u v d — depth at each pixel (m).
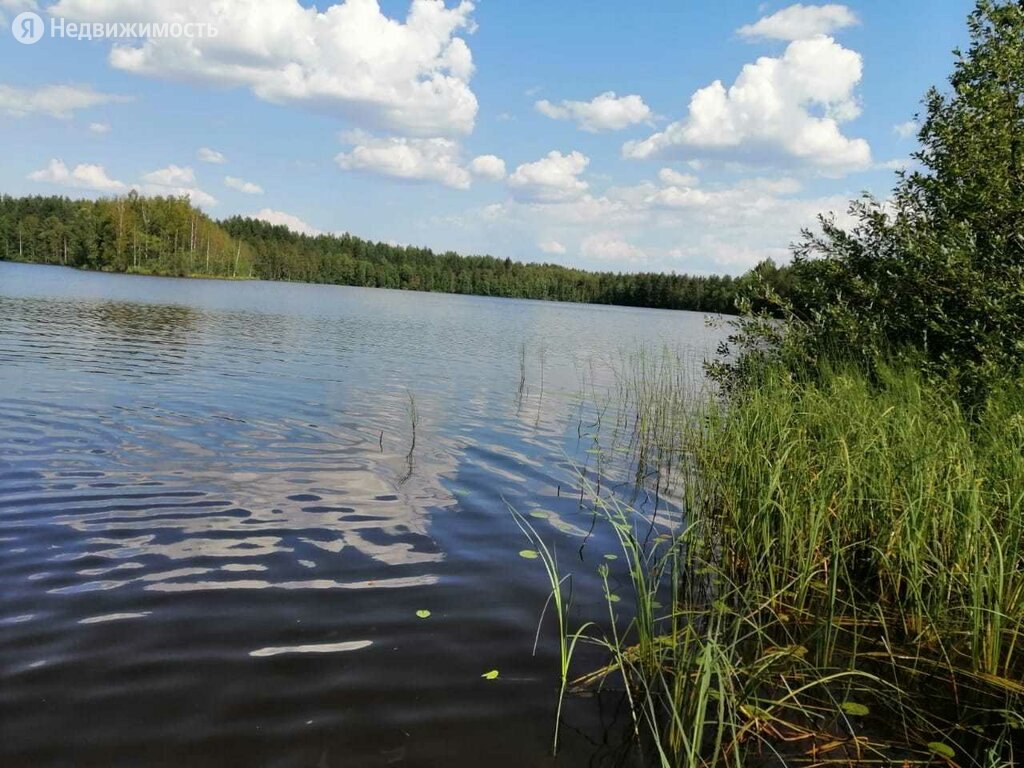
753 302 12.37
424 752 3.30
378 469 8.39
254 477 7.69
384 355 21.84
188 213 105.88
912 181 11.04
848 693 3.91
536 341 31.95
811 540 5.23
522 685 3.92
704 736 3.55
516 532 6.43
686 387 12.89
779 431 7.04
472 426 11.55
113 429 9.45
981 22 10.80
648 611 4.18
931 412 7.31
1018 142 9.83
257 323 30.77
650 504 7.60
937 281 9.70
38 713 3.40
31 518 6.02
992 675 4.14
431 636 4.40
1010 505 4.98
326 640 4.28
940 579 4.75
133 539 5.71
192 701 3.57
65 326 23.28
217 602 4.69
